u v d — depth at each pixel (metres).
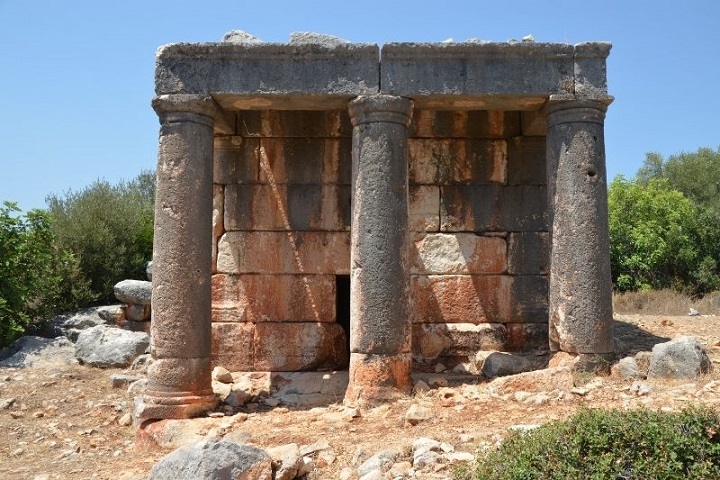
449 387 10.11
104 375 13.76
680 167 38.00
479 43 10.09
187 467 6.39
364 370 9.62
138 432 9.39
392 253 9.81
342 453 7.49
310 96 10.12
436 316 11.93
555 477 5.34
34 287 16.56
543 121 11.31
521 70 10.17
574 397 8.80
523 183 12.17
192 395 9.62
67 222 21.02
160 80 10.09
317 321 11.85
